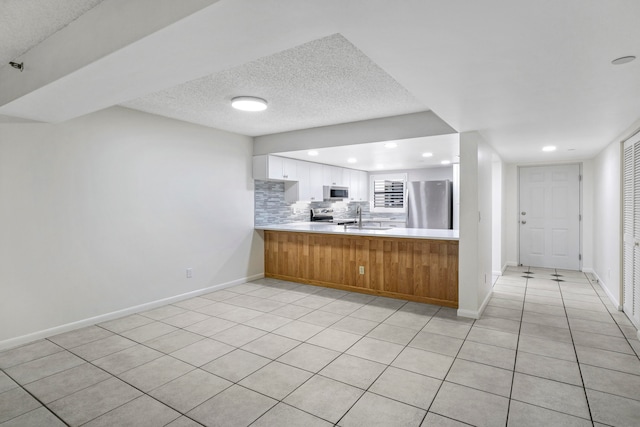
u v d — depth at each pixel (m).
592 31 1.53
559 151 5.02
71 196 3.28
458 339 3.05
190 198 4.35
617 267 3.94
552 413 1.97
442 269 4.05
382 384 2.30
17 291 2.96
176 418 1.96
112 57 1.74
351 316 3.67
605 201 4.65
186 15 1.35
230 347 2.90
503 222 5.94
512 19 1.42
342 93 3.16
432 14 1.38
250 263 5.29
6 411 2.03
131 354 2.77
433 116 3.78
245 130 4.78
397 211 7.82
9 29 2.00
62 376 2.43
